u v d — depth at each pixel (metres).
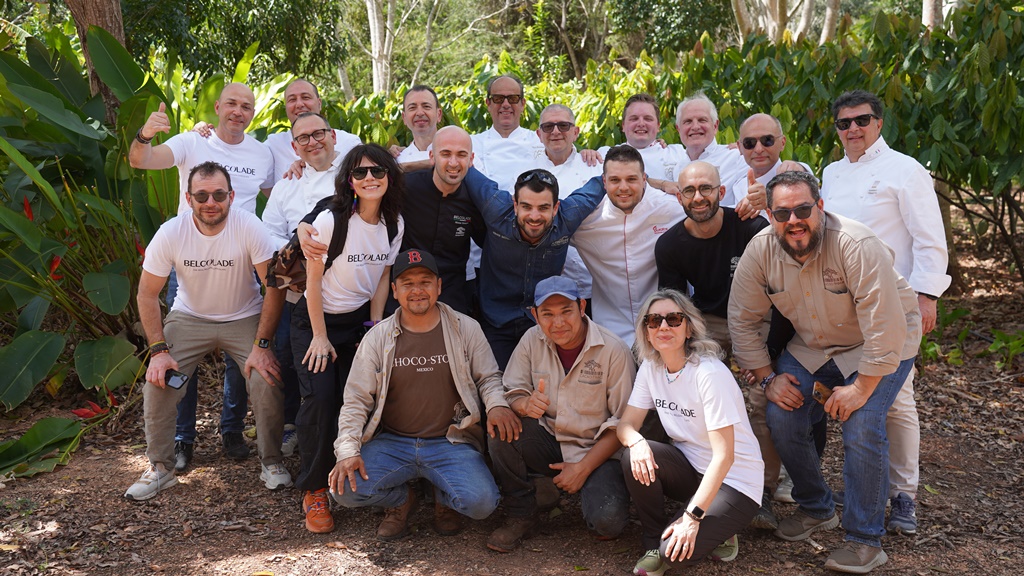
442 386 3.73
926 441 4.97
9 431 4.88
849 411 3.39
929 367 6.27
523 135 5.33
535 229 3.83
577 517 3.98
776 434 3.63
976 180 6.34
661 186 4.45
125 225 5.27
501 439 3.61
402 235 3.95
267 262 4.09
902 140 6.36
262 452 4.19
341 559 3.52
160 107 4.41
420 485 4.19
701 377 3.32
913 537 3.73
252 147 5.10
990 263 9.11
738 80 6.75
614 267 4.30
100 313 5.62
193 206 3.86
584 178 4.85
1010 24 6.20
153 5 10.74
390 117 6.89
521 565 3.49
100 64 5.54
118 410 4.98
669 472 3.44
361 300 3.90
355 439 3.58
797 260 3.41
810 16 13.45
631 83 7.05
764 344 3.72
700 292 4.12
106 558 3.47
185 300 4.16
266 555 3.54
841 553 3.42
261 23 12.89
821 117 6.40
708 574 3.41
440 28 26.73
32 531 3.68
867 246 3.28
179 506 3.99
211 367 6.01
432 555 3.57
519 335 4.12
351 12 24.78
